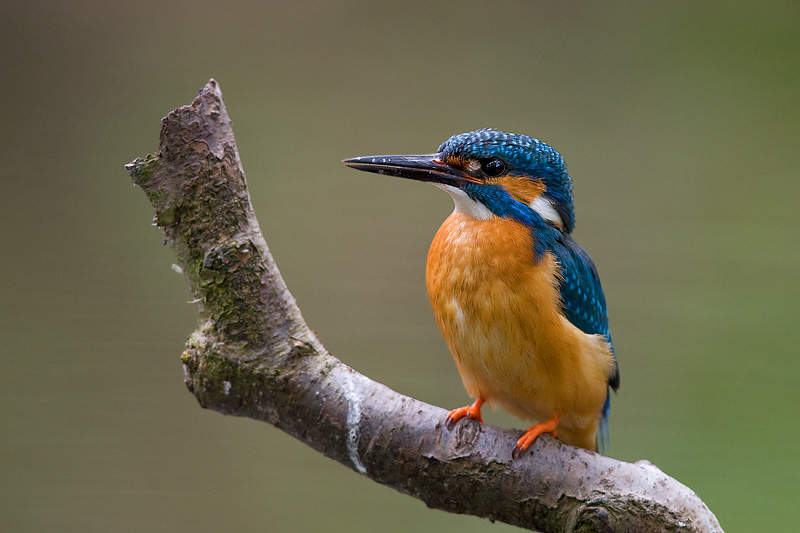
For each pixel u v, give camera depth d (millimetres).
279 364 5305
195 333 5422
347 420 5324
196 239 5246
